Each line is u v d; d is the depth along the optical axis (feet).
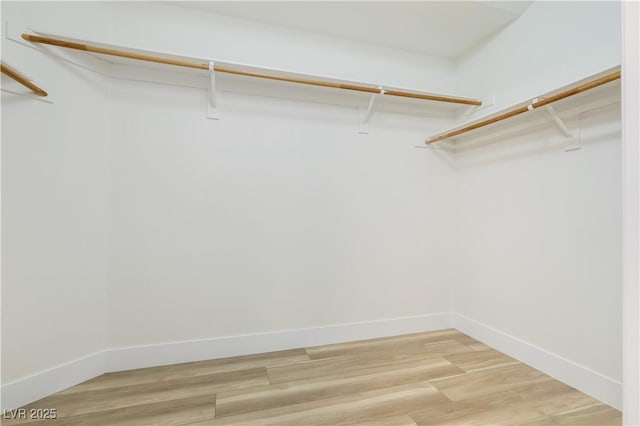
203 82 6.78
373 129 8.08
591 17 5.39
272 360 6.67
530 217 6.50
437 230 8.64
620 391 4.91
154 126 6.46
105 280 6.13
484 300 7.71
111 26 6.19
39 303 5.20
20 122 4.96
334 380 5.82
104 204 6.11
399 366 6.39
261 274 7.15
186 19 6.66
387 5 6.60
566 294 5.76
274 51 7.23
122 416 4.74
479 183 7.93
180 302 6.60
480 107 7.89
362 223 7.97
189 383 5.71
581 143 5.52
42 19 5.22
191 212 6.68
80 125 5.74
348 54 7.81
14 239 4.91
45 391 5.22
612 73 4.66
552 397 5.27
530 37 6.56
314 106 7.58
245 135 7.06
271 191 7.24
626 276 1.75
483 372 6.14
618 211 4.98
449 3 6.51
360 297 7.93
